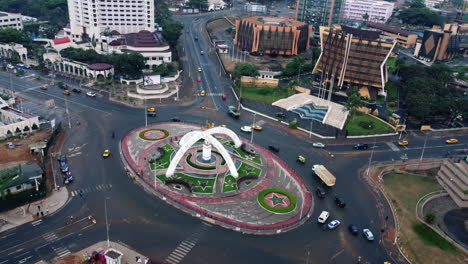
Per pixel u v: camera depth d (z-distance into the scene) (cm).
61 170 13712
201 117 19312
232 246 10669
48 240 10431
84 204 12006
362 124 19375
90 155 14888
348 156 16438
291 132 18362
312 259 10438
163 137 16625
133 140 16212
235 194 12962
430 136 18988
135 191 12850
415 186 14650
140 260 9812
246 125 18750
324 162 15788
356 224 12100
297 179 14238
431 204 13625
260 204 12519
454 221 12725
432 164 16138
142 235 10831
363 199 13450
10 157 14350
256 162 15125
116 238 10650
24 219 11169
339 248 10962
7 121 17425
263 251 10581
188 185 13038
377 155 16712
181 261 9981
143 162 14462
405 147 17625
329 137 17962
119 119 18338
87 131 16875
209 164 14562
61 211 11619
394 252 10981
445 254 11050
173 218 11638
